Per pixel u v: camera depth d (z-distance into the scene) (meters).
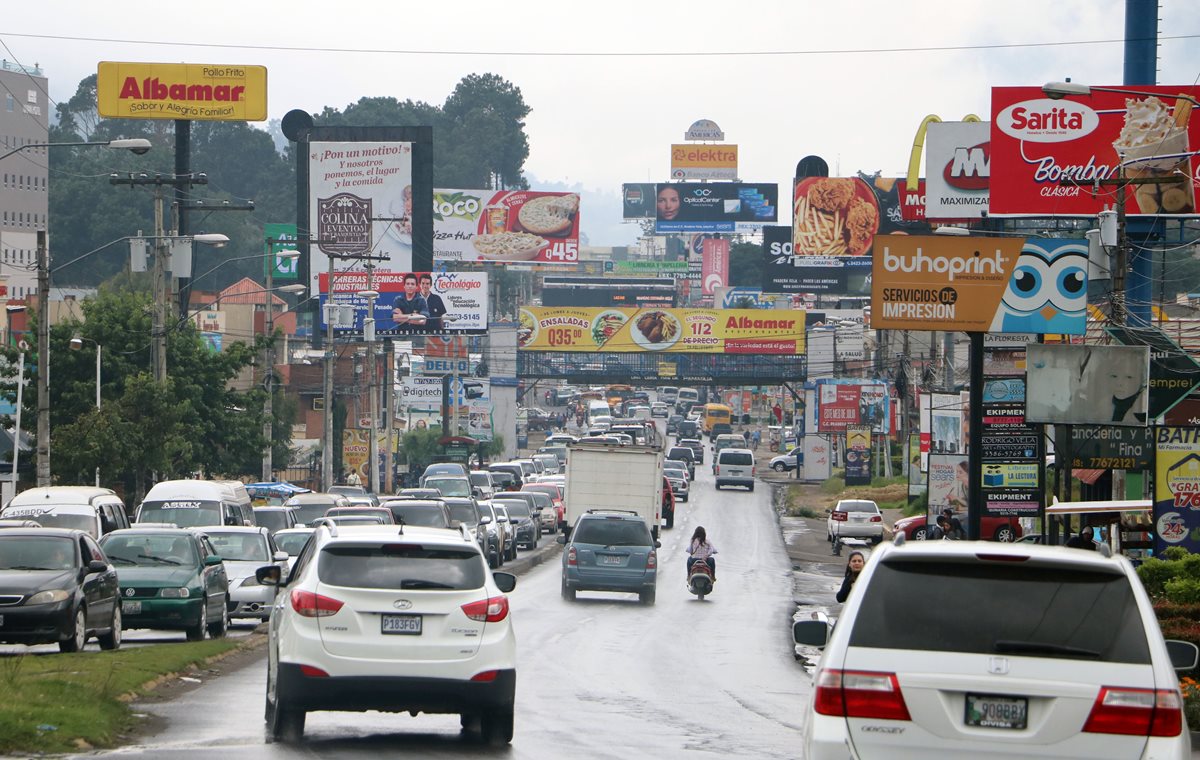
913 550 18.16
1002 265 69.75
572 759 29.97
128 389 115.31
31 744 28.27
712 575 85.62
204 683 42.28
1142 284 103.81
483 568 30.95
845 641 17.78
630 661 53.19
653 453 110.44
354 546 30.41
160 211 112.44
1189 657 20.05
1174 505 60.47
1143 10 109.44
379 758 29.05
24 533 49.25
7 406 137.88
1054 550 18.23
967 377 142.12
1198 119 106.56
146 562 57.47
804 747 18.33
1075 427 68.75
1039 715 17.27
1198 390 61.31
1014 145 108.50
